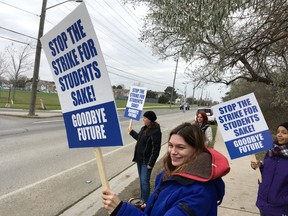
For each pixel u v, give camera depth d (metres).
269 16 5.38
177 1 5.11
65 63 2.40
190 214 1.88
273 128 24.55
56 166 9.16
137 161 5.94
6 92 66.81
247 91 28.42
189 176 1.99
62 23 2.33
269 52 6.93
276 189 3.72
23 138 14.03
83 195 6.64
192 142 2.13
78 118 2.38
